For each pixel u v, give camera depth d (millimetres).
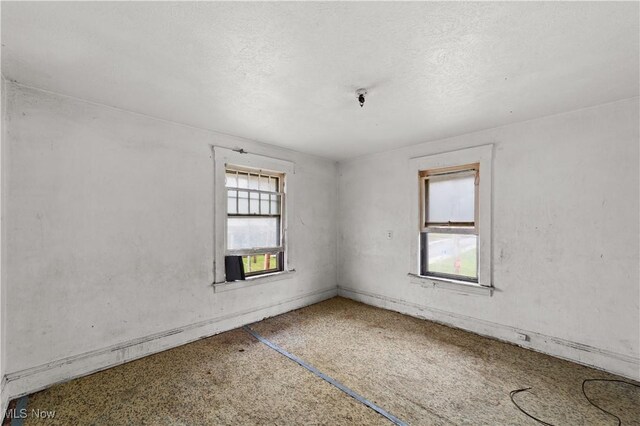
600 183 2484
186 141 2998
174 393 2129
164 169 2836
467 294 3273
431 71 1929
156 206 2777
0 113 1885
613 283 2424
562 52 1701
